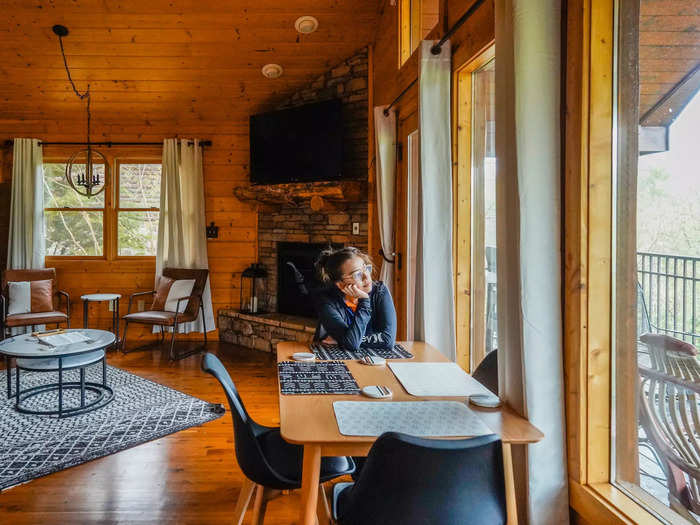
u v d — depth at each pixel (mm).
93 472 2604
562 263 1596
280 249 5492
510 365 1613
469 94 2660
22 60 4738
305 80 5180
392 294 3891
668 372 1378
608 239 1516
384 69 4254
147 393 3869
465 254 2742
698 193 1259
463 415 1490
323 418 1442
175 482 2512
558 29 1544
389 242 3865
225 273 5754
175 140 5488
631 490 1479
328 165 4719
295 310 5387
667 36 1339
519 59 1525
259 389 4043
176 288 5105
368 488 1179
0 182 5516
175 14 4355
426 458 1124
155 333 5746
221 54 4793
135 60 4801
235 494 2408
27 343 3412
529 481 1528
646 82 1422
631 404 1498
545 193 1538
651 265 1420
